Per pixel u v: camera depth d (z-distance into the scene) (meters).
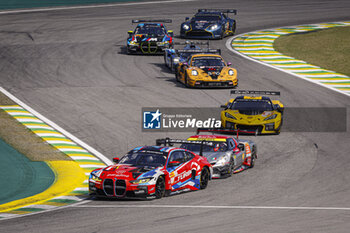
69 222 40.19
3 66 113.44
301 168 62.66
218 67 99.06
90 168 63.53
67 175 60.53
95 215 42.53
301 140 75.06
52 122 80.75
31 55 122.62
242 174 60.91
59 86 100.00
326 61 122.50
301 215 42.12
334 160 65.88
